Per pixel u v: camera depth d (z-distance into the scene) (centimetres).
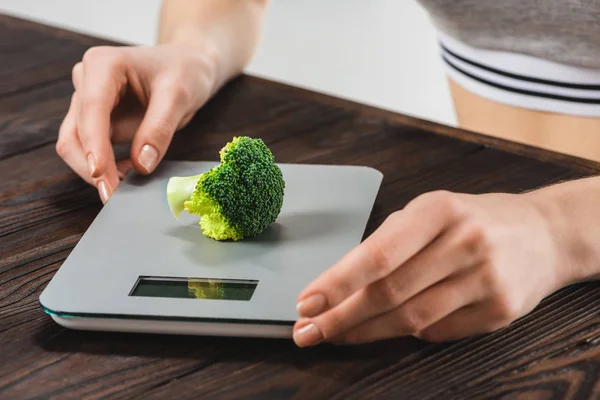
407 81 240
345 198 87
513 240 73
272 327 74
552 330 75
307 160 98
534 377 71
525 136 116
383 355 74
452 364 73
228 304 75
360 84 238
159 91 99
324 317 71
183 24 112
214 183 80
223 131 104
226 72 112
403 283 71
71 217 91
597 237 78
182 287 77
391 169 95
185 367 74
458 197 75
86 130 93
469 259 71
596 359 73
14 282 83
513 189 91
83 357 75
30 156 101
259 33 119
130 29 276
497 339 75
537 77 111
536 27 106
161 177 92
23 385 73
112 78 97
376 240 70
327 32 263
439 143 99
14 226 90
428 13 119
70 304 76
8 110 110
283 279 77
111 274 79
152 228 84
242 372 73
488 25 110
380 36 261
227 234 81
